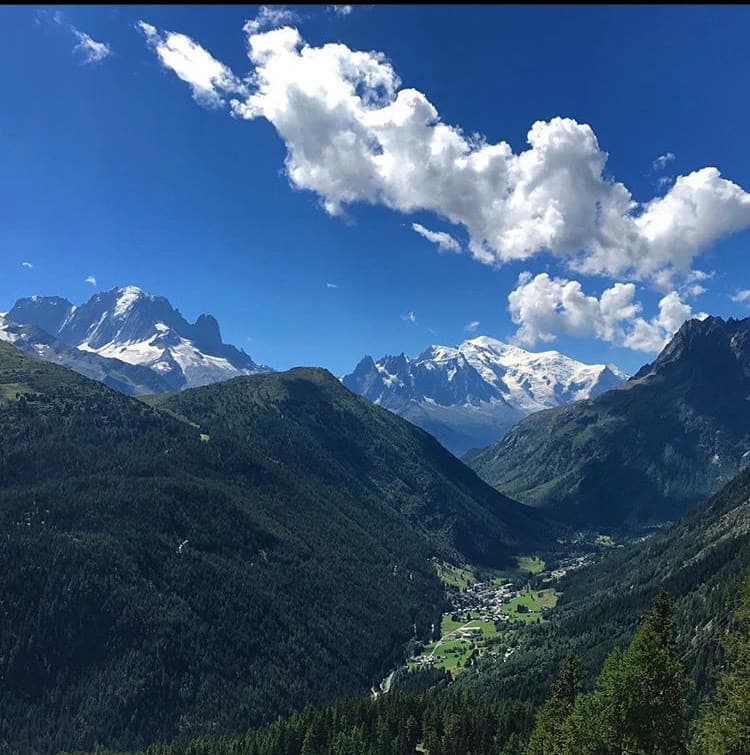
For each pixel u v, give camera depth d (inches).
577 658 4598.9
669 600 3083.2
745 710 2443.4
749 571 2906.0
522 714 7377.0
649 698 2711.6
